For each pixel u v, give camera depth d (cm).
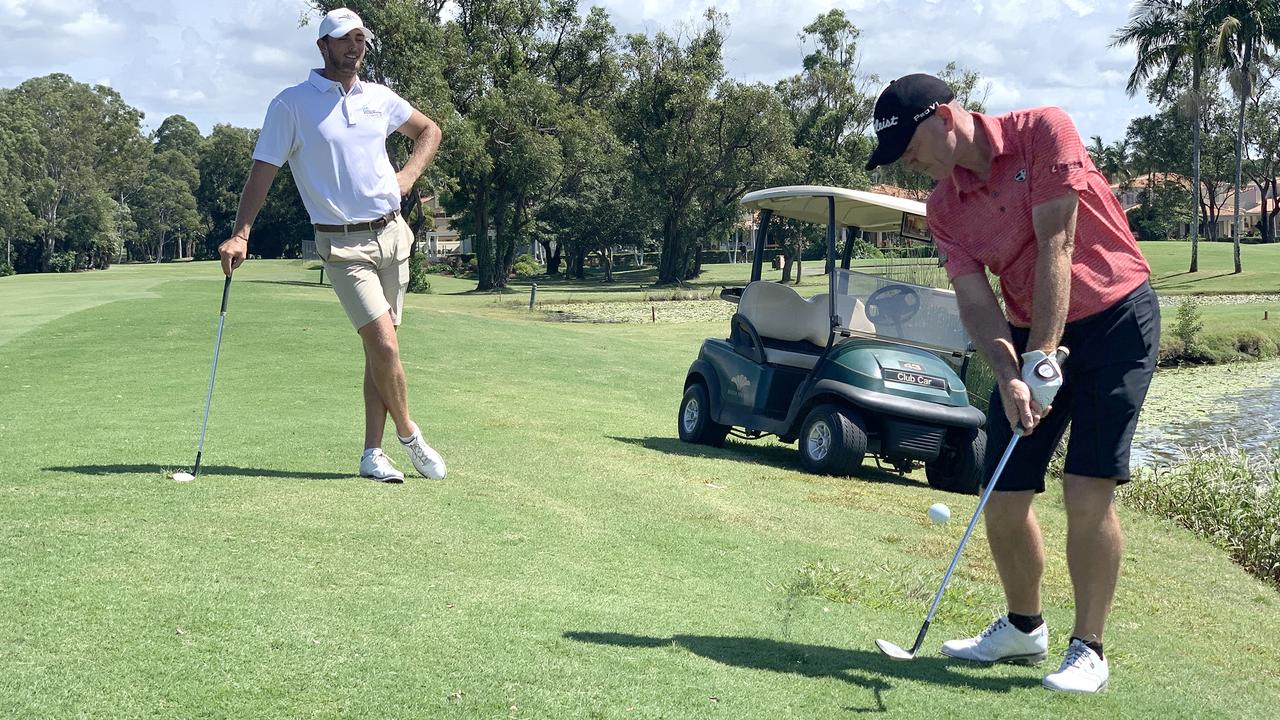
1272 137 7694
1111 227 327
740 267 8738
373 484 580
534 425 937
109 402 960
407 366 1437
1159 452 1252
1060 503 788
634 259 10062
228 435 749
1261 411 1587
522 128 4988
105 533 435
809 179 5862
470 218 6531
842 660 351
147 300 2228
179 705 276
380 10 4462
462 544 467
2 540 416
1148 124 7800
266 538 446
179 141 12494
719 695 307
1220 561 675
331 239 566
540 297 4659
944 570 536
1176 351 2367
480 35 5031
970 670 350
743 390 898
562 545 487
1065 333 331
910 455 799
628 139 5856
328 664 309
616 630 363
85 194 9081
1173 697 349
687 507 616
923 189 3584
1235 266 4794
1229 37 4122
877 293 860
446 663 316
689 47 5741
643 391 1384
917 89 321
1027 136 322
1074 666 335
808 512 648
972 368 1046
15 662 296
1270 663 446
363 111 569
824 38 6016
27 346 1445
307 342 1573
